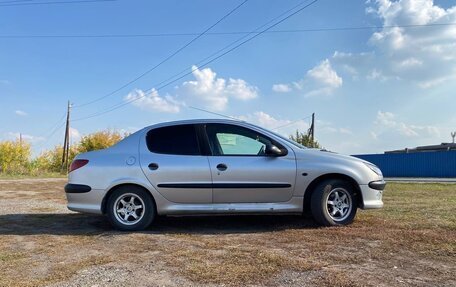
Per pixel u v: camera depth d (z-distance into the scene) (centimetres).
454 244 506
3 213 841
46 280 394
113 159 648
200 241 547
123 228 632
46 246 533
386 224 639
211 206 635
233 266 426
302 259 449
